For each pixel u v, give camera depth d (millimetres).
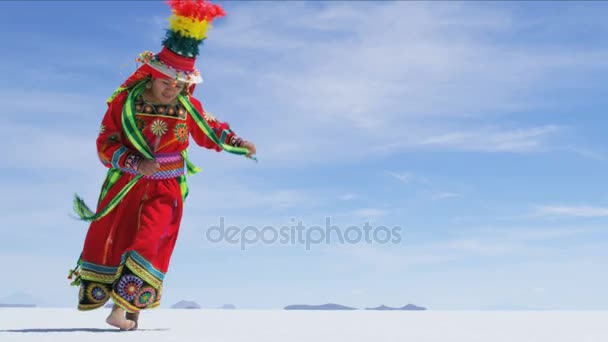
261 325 4473
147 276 3934
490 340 3322
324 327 4293
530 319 5617
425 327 4402
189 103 4207
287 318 5566
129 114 4008
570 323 4980
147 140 4074
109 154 4016
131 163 3973
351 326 4441
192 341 3018
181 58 3988
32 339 3045
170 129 4105
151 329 3980
